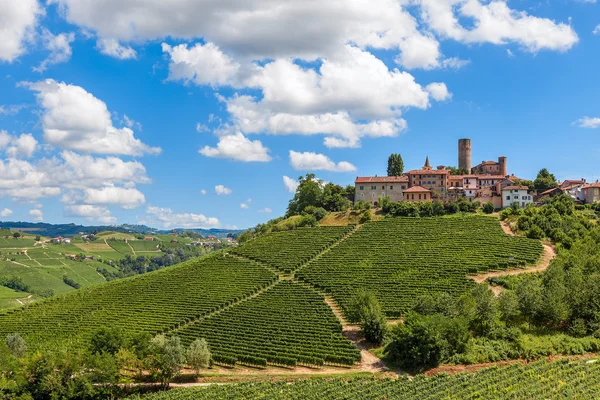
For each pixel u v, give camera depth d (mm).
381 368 97750
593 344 97688
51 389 92125
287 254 174250
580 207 192625
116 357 100000
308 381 91438
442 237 169250
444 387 82312
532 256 142625
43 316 153250
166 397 87875
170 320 133875
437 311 107125
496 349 97125
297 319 122500
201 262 185500
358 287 136875
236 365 106688
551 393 77125
